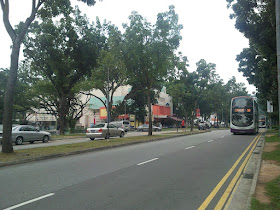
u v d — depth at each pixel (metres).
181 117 71.25
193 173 7.98
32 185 6.55
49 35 27.28
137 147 16.00
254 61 24.45
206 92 41.91
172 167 8.98
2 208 4.86
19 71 40.47
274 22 14.95
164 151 13.66
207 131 41.16
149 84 26.02
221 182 6.86
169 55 24.52
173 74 34.22
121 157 11.47
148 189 6.16
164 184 6.64
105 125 22.38
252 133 30.17
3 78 37.88
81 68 30.56
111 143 17.25
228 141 20.34
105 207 4.91
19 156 11.00
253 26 15.97
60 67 28.83
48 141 23.47
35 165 9.63
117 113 43.91
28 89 41.81
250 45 23.81
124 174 7.83
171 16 23.50
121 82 38.12
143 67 24.58
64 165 9.52
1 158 10.45
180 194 5.77
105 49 33.47
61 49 28.95
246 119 28.95
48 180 7.09
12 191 6.01
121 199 5.39
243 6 15.80
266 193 5.47
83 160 10.72
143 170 8.45
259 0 15.65
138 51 23.23
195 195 5.70
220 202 5.23
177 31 23.97
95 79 35.94
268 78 22.33
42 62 28.98
